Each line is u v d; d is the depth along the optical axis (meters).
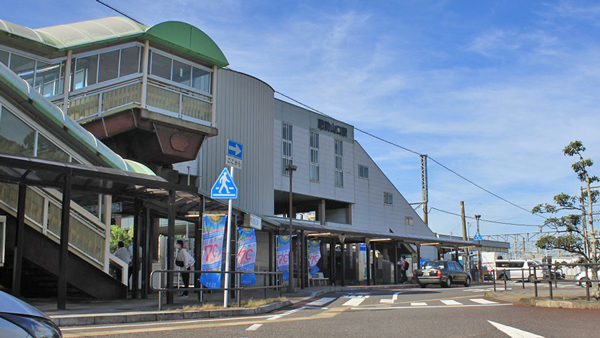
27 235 13.87
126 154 21.16
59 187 13.25
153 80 20.28
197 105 21.84
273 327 9.38
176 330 8.70
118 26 19.58
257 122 37.81
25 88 14.05
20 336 3.46
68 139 15.31
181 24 20.97
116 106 19.02
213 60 22.17
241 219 17.33
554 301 13.97
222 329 8.96
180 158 21.44
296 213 50.62
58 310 11.03
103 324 9.85
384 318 11.20
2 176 11.82
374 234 32.44
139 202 16.14
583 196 16.91
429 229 58.12
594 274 15.34
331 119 48.12
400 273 39.59
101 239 15.48
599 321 10.29
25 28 17.06
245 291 21.59
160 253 23.09
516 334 8.44
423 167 56.03
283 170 42.41
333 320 10.76
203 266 13.85
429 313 12.41
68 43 17.70
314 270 30.14
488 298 18.59
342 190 47.94
